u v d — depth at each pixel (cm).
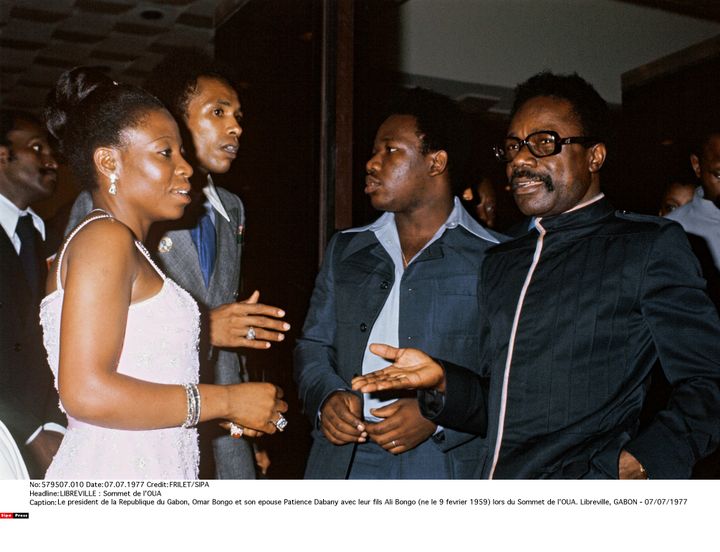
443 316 218
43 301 158
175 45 565
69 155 167
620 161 480
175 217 170
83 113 165
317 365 226
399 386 177
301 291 358
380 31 417
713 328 164
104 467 159
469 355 216
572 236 181
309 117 361
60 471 160
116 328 146
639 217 179
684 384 164
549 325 174
